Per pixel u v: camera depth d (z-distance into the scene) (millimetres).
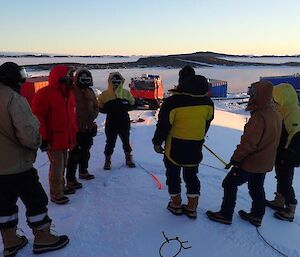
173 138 4223
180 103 4055
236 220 4582
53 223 4234
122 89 6238
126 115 6328
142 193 5262
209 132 11438
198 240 4043
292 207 4777
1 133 3168
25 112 3162
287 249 4059
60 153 4633
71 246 3770
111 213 4559
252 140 4047
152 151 8133
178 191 4500
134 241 3934
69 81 4504
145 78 21188
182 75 4457
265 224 4609
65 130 4520
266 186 6523
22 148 3285
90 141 5668
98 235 4023
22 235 3885
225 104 31156
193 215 4457
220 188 5793
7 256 3496
